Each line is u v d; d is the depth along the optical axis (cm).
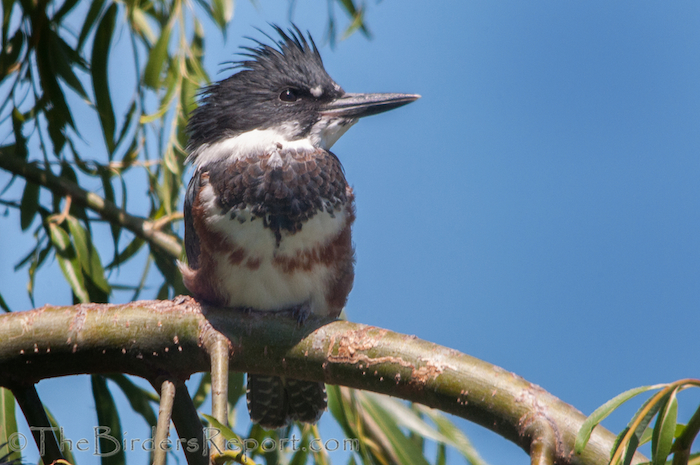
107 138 869
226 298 718
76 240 816
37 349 512
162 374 521
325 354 500
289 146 756
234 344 516
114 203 917
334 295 731
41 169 870
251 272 704
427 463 792
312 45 859
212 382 499
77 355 516
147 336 517
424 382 466
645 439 364
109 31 871
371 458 796
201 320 520
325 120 815
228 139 784
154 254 892
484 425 454
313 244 709
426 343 481
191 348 518
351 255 741
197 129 812
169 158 841
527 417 434
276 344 511
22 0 895
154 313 522
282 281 707
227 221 706
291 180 718
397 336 489
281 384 767
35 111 891
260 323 517
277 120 795
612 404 343
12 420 688
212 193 717
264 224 705
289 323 516
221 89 817
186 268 733
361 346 490
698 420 341
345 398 794
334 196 726
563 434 425
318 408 766
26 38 901
